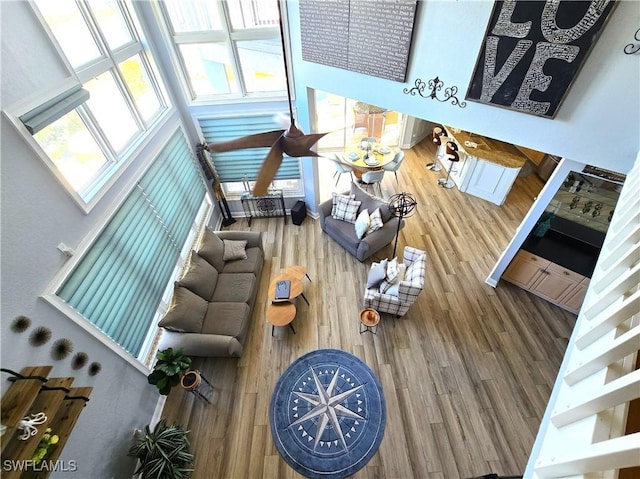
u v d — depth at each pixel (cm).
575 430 97
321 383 353
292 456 302
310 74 392
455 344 384
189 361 310
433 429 315
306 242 538
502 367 361
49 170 223
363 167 562
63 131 255
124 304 295
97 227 270
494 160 553
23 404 170
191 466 298
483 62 262
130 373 297
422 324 407
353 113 718
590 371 109
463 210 589
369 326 390
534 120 270
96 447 244
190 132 480
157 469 258
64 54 240
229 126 472
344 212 506
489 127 297
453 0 254
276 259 509
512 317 410
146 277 334
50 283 219
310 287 461
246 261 450
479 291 443
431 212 586
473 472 288
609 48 216
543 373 355
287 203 585
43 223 218
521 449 301
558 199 352
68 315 226
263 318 421
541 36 228
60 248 229
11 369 184
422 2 268
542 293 422
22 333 194
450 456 298
